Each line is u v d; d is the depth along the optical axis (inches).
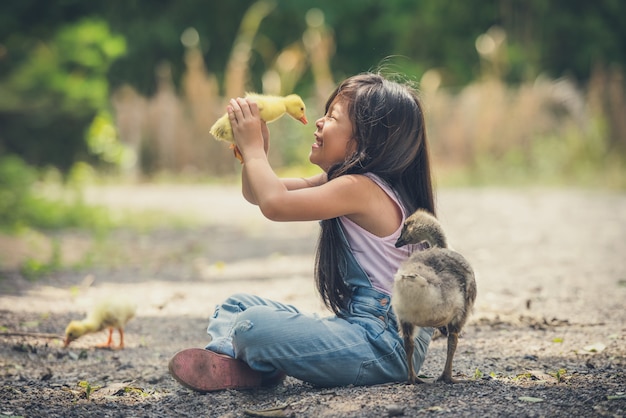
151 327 485.1
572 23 2194.9
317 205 313.1
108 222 997.2
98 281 640.4
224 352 331.9
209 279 652.7
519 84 2038.6
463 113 1733.5
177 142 1781.5
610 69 2159.2
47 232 928.3
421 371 360.2
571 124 1674.5
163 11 2252.7
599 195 1338.6
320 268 329.7
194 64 1825.8
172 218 1056.2
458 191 1450.5
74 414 312.0
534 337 428.1
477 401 296.4
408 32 2213.3
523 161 1659.7
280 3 2186.3
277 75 1854.1
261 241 888.9
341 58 2333.9
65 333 463.2
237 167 1781.5
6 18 1812.3
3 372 382.6
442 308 287.7
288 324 315.3
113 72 2170.3
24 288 598.5
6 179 1056.8
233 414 301.9
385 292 322.0
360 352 314.8
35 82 1676.9
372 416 283.4
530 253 755.4
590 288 579.8
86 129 1691.7
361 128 325.4
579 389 316.5
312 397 307.6
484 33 2250.2
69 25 1823.3
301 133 1707.7
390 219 323.6
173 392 342.3
